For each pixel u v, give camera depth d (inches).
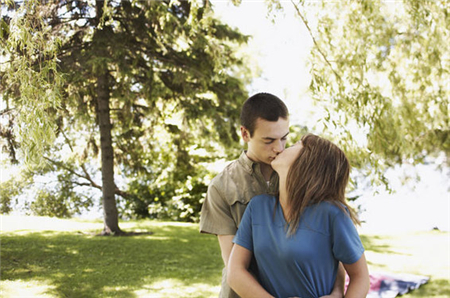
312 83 153.9
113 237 293.7
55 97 87.5
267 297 57.0
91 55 254.2
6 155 220.4
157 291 176.1
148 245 270.5
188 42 289.6
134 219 480.1
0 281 179.5
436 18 177.9
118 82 291.1
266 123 64.6
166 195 477.1
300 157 60.6
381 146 159.6
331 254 57.8
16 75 89.4
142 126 343.6
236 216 69.0
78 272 199.9
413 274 202.7
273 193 67.9
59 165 395.2
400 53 181.2
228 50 304.7
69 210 443.5
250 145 68.6
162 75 307.6
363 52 169.0
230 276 60.0
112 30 268.1
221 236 69.8
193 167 362.0
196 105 306.2
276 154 66.4
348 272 58.5
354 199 395.5
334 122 146.9
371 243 291.7
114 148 343.6
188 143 346.6
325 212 57.7
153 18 263.3
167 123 339.0
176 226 373.7
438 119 196.5
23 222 340.5
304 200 57.9
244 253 61.5
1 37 93.3
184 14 279.7
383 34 173.5
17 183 393.7
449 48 184.4
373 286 178.7
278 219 59.7
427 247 274.5
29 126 84.5
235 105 322.0
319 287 57.1
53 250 241.9
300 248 56.4
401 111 184.2
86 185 434.9
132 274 200.7
